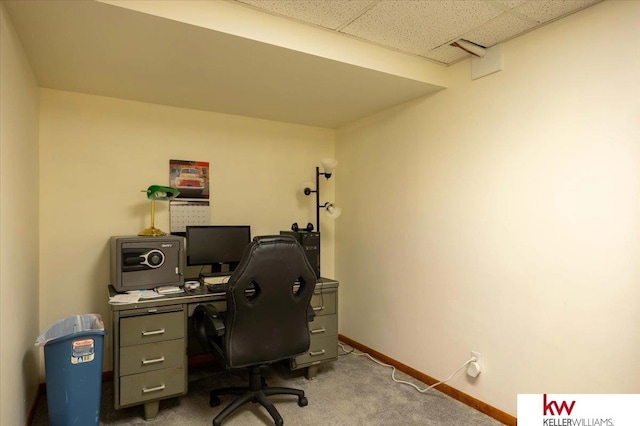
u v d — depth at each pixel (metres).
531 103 1.98
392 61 2.25
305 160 3.50
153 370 2.10
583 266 1.77
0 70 1.40
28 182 2.00
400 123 2.85
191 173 2.94
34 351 2.21
